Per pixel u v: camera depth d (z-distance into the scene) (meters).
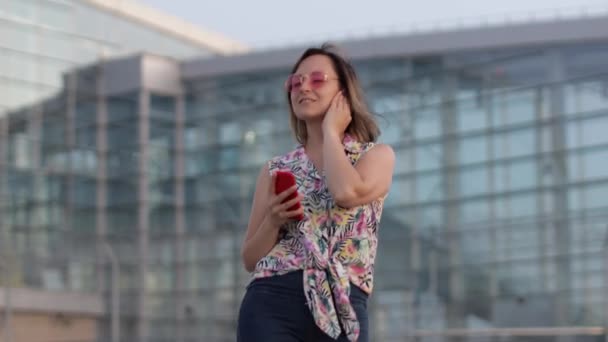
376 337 32.41
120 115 37.16
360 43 33.03
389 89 33.03
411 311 32.25
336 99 3.02
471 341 31.09
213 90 36.72
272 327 2.82
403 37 32.50
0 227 35.06
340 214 2.90
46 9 36.94
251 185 35.72
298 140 3.16
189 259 36.53
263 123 35.66
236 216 35.94
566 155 30.59
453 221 32.09
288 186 2.84
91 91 37.34
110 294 36.62
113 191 37.06
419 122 32.72
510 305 31.00
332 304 2.80
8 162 35.56
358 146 3.00
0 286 34.75
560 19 30.41
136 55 36.91
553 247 30.59
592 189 30.16
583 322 29.83
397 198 33.00
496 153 31.61
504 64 31.53
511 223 31.28
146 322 36.47
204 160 36.69
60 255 36.09
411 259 32.59
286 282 2.84
